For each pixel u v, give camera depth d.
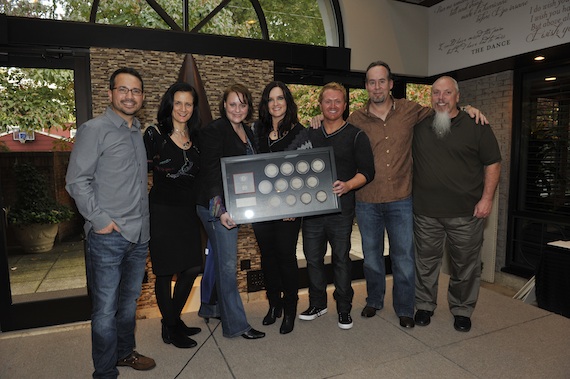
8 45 2.54
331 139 2.40
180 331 2.41
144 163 1.94
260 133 2.30
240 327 2.36
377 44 3.67
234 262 2.29
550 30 2.98
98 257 1.82
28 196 3.26
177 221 2.14
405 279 2.56
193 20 3.12
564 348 2.29
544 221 3.64
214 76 3.03
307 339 2.42
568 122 3.47
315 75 3.52
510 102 3.81
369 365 2.13
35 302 2.72
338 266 2.52
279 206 2.20
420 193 2.53
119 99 1.78
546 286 3.02
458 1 3.64
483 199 2.40
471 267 2.50
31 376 2.07
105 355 1.85
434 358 2.20
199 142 2.15
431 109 2.51
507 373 2.04
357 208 2.63
